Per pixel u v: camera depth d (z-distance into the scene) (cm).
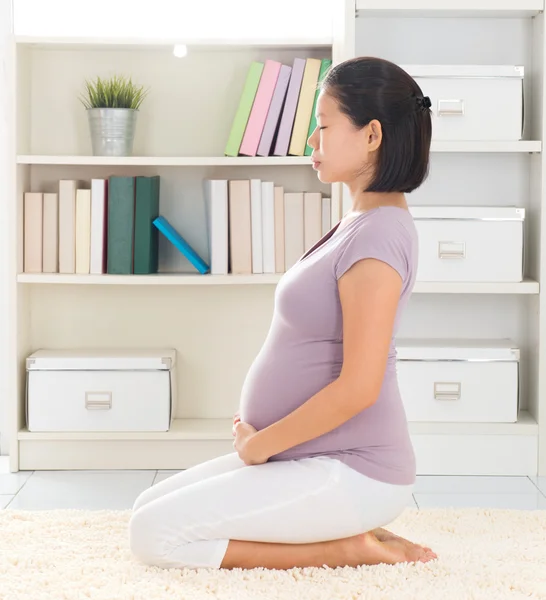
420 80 292
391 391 192
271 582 187
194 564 193
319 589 184
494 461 298
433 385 296
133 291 322
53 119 316
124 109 297
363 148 186
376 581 188
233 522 189
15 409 301
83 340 322
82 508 263
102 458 304
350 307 179
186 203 321
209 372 324
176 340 323
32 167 317
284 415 193
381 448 189
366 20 310
